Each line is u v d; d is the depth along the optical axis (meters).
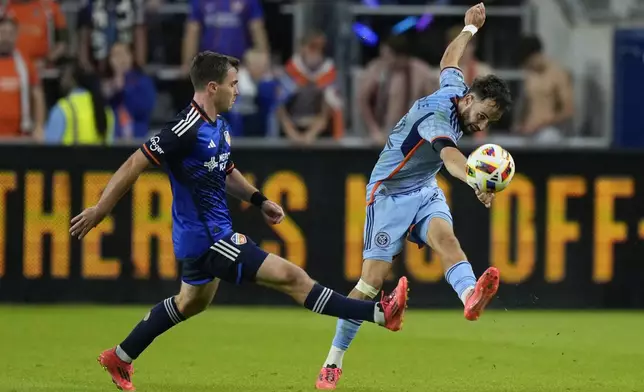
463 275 24.97
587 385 27.56
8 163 44.25
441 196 26.56
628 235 44.88
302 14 52.03
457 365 31.03
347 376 28.81
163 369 29.89
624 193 44.78
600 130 50.72
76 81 47.72
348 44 52.03
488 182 22.67
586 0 52.66
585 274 44.94
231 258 23.98
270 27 54.31
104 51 51.69
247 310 45.12
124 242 44.59
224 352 33.44
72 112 47.25
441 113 24.89
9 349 33.84
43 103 50.03
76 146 44.31
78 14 52.50
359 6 53.72
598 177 44.72
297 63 48.59
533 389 26.86
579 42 52.56
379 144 47.44
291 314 43.91
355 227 44.69
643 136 49.94
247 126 49.00
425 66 48.78
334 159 44.56
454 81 26.30
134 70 50.47
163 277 44.72
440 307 44.97
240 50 50.72
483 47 54.31
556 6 53.22
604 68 51.53
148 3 53.81
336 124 48.91
